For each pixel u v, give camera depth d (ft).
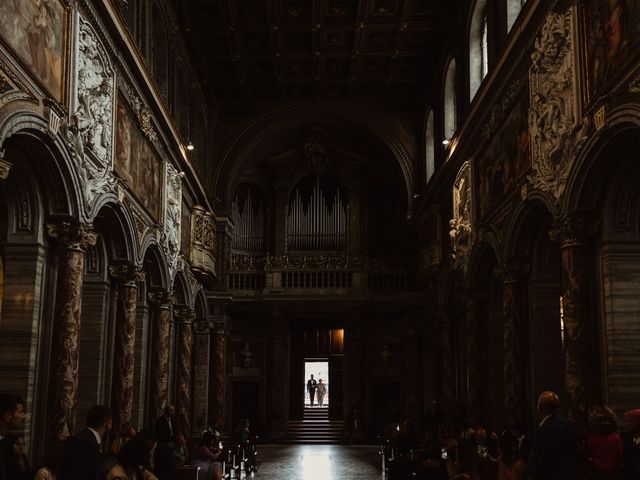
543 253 53.83
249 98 97.30
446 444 39.50
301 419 112.37
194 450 44.45
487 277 66.08
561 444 22.75
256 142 98.94
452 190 76.13
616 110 35.32
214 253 88.43
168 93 69.62
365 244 106.52
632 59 34.09
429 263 82.43
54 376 39.24
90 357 51.93
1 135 30.53
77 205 40.16
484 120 62.59
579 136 40.29
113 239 52.42
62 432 38.91
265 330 104.47
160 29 68.90
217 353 95.30
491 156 60.29
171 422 52.49
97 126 44.06
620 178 39.45
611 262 39.91
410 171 97.04
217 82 92.48
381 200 109.60
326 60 88.02
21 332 38.40
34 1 34.50
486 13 62.80
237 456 58.85
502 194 56.65
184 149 74.74
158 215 63.46
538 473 22.93
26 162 37.55
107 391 52.90
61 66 38.47
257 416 102.63
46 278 39.99
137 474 22.00
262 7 76.07
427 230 85.76
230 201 97.76
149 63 60.49
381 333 103.09
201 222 81.30
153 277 65.00
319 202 107.65
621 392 38.68
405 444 47.42
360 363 101.19
